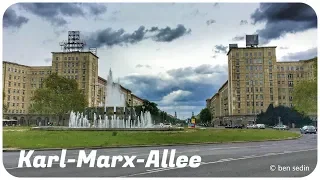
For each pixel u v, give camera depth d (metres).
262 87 131.75
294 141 31.41
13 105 139.50
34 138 29.70
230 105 139.12
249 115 130.25
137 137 31.67
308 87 61.19
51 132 41.25
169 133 40.03
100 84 163.25
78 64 144.75
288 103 128.75
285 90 129.75
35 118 133.88
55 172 12.68
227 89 155.12
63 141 26.61
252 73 133.12
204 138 31.59
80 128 47.09
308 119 94.75
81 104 85.75
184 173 12.38
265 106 130.50
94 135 34.72
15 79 141.38
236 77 134.00
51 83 87.19
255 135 38.94
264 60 132.62
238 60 134.50
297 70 129.88
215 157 16.98
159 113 147.25
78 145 23.45
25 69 145.88
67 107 83.00
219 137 33.59
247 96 132.00
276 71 131.12
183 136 33.62
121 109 61.72
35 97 83.44
